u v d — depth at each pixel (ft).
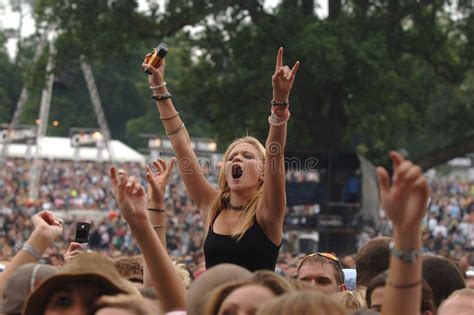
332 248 126.00
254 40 130.41
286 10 130.21
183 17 134.51
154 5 135.03
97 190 238.89
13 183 240.94
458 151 145.38
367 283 32.86
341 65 124.88
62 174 252.62
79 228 32.30
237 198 31.76
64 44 137.39
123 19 134.31
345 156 123.34
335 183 123.24
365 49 126.82
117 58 146.72
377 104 129.08
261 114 130.21
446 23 139.13
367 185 123.44
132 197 24.35
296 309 20.21
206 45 135.03
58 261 70.64
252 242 30.86
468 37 136.67
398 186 20.08
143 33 136.26
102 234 146.10
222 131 133.28
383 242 33.14
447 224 181.98
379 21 133.28
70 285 23.44
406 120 131.54
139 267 37.50
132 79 358.64
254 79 129.59
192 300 23.40
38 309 23.54
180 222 166.81
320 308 20.24
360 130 131.34
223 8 132.98
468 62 137.90
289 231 129.08
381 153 141.18
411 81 133.39
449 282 31.71
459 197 235.81
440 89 152.05
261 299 21.90
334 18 134.00
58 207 215.92
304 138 133.18
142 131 328.29
